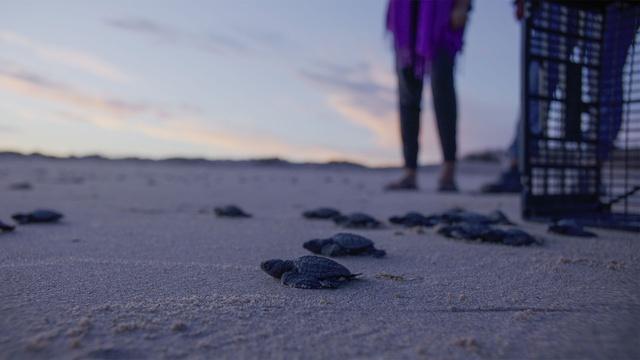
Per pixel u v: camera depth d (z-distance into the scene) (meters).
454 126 1.18
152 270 0.37
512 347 0.23
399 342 0.23
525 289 0.33
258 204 0.90
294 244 0.48
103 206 0.81
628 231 0.55
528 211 0.63
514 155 1.20
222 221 0.65
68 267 0.37
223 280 0.34
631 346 0.23
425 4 1.07
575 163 0.66
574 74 0.63
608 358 0.21
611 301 0.30
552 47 0.62
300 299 0.30
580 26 0.62
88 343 0.22
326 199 1.01
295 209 0.81
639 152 0.60
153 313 0.27
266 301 0.29
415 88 1.20
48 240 0.48
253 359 0.21
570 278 0.35
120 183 1.45
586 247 0.47
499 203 0.93
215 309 0.27
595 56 0.64
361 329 0.25
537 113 0.63
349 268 0.38
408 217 0.63
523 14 0.60
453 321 0.26
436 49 1.09
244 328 0.25
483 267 0.39
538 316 0.27
